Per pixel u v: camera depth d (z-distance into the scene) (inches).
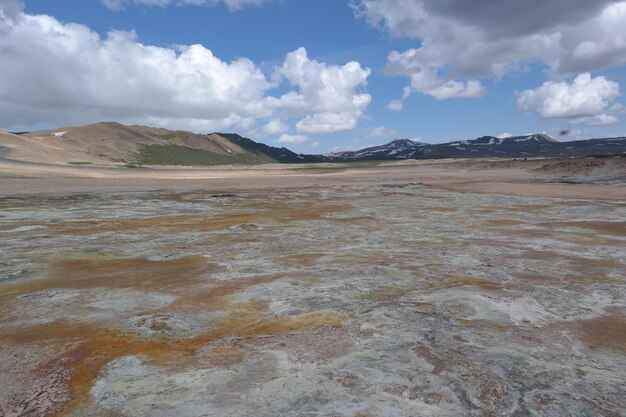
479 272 345.4
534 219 634.2
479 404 165.9
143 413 160.2
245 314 255.0
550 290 299.7
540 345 215.2
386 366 193.5
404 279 324.2
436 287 306.3
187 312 259.0
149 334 227.6
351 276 332.2
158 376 185.9
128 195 1067.3
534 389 176.2
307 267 361.4
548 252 419.8
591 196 931.3
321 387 176.7
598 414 160.4
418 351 207.5
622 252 419.5
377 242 473.4
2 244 459.2
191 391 174.2
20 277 335.3
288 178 2022.6
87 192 1147.3
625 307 268.2
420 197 989.8
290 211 753.6
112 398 170.2
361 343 215.9
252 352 207.3
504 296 284.7
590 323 243.1
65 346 215.5
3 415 159.8
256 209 784.3
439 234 521.0
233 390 174.7
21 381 183.8
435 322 241.8
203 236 510.3
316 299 278.8
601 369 192.2
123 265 372.5
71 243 466.3
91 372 190.4
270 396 170.2
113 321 245.8
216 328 235.8
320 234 524.7
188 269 358.3
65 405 166.4
